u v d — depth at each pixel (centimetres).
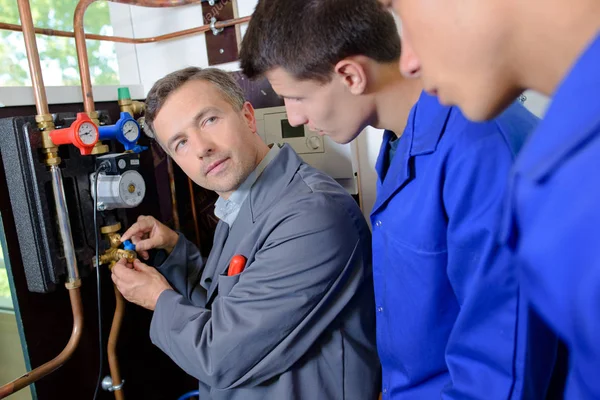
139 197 98
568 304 26
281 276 79
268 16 62
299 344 80
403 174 64
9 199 90
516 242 36
